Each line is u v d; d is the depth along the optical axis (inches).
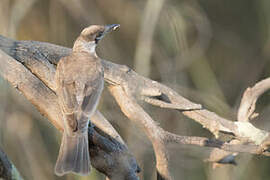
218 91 520.1
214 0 580.4
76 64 307.6
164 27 490.3
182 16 514.3
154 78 490.0
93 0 527.5
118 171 276.1
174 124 482.0
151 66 496.1
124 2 535.2
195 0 529.7
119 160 275.7
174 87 469.1
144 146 445.7
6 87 417.1
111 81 327.9
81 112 275.3
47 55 338.3
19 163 464.4
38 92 288.5
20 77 289.6
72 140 261.1
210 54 571.5
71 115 272.8
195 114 329.7
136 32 533.6
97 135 275.3
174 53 490.0
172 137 306.0
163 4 481.1
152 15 469.7
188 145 452.1
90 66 307.1
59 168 248.1
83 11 508.7
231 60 576.7
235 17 582.9
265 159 512.4
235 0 580.4
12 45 318.0
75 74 298.8
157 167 305.6
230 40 579.8
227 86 564.7
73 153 255.6
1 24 449.4
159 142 304.8
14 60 293.6
